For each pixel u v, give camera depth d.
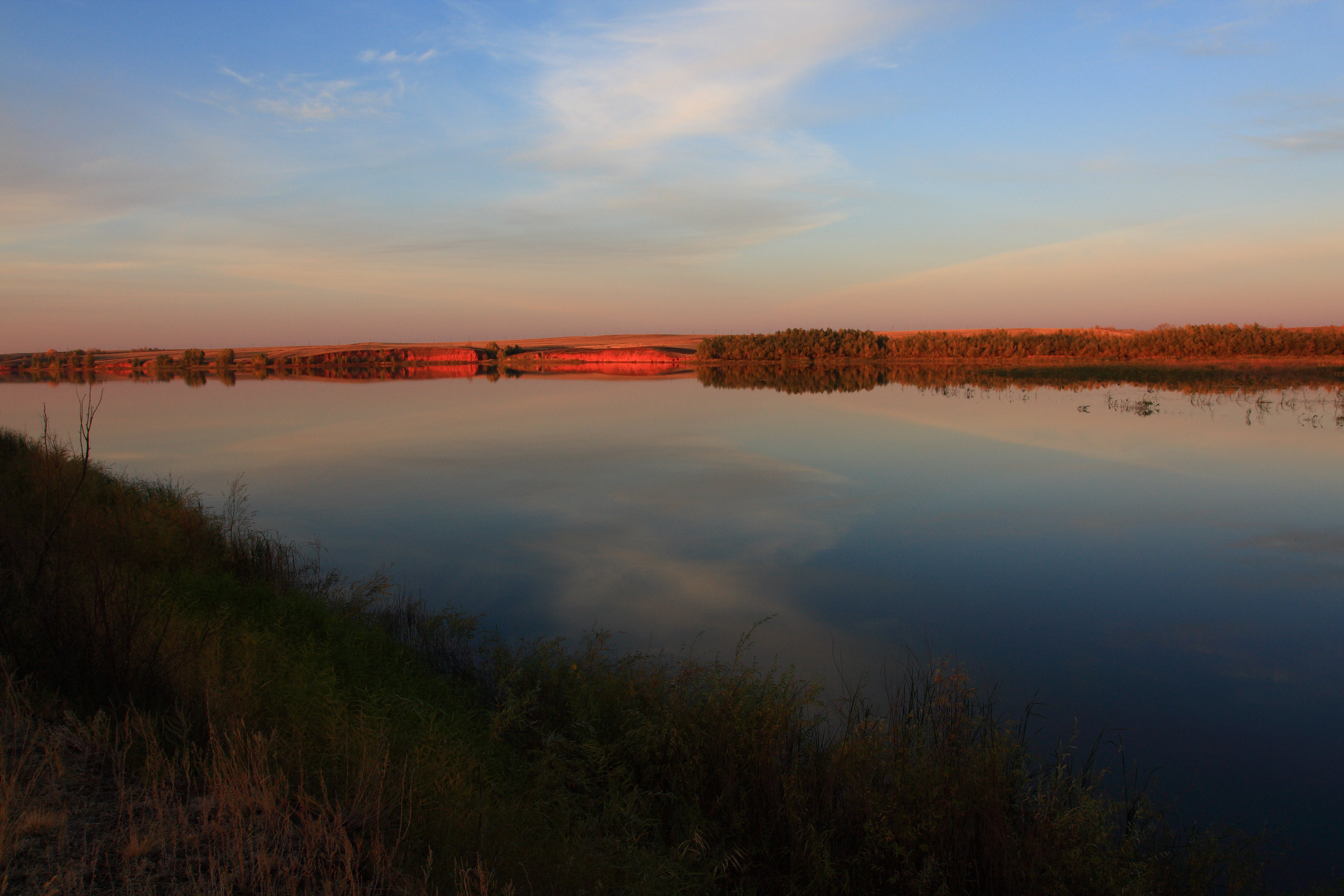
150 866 3.59
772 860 5.30
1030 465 21.30
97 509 11.58
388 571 12.68
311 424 35.28
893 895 4.96
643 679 7.29
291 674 6.75
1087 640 9.48
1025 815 5.40
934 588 11.46
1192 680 8.35
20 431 26.97
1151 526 14.66
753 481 19.97
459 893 3.73
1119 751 6.92
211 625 7.49
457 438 29.55
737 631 9.94
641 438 28.75
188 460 24.70
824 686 7.95
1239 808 6.04
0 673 5.22
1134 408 34.16
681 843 5.34
